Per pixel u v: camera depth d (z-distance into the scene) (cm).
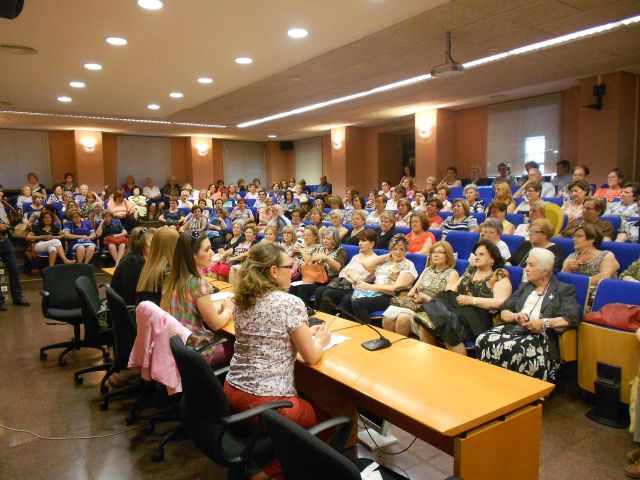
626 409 267
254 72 609
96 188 1291
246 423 184
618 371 264
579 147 774
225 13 403
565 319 275
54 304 404
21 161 1243
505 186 562
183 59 545
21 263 830
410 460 237
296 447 117
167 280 262
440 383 181
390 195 818
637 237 439
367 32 458
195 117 1041
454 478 131
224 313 267
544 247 369
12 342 450
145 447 259
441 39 519
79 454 252
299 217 666
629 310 267
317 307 419
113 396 307
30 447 259
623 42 554
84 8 388
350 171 1266
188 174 1467
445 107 998
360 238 415
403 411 158
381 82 723
